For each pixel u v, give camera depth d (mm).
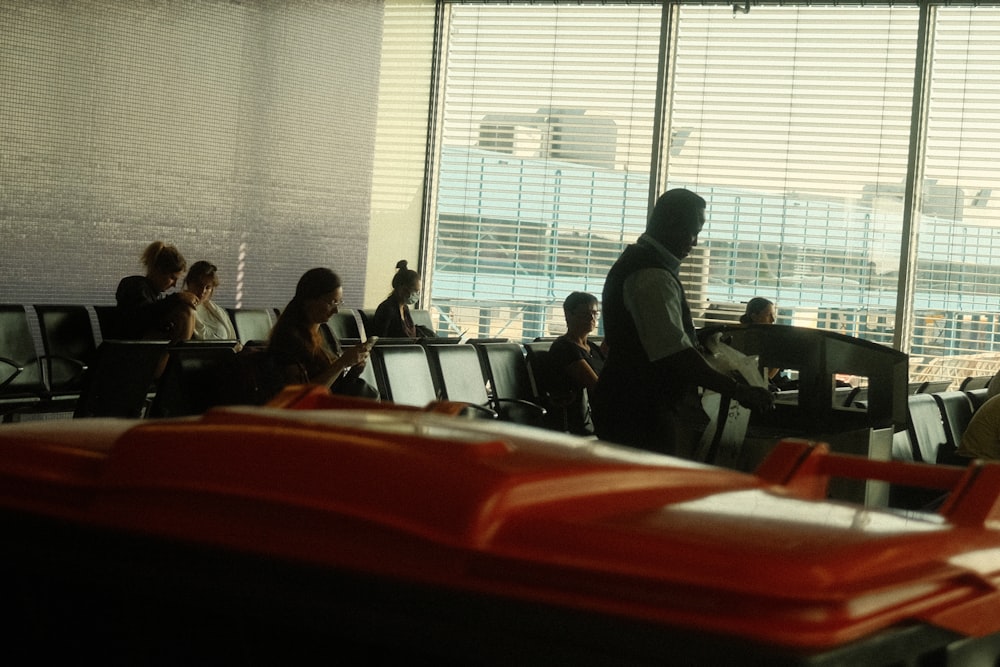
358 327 8961
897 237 10219
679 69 10844
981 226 9992
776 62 10523
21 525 866
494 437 876
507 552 728
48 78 8125
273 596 774
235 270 9766
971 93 9977
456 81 11617
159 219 9047
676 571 702
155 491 825
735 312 10688
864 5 10234
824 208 10430
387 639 747
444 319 11734
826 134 10406
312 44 10336
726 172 10719
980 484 909
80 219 8414
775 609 683
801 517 816
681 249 3658
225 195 9617
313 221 10477
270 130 9992
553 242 11352
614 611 705
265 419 863
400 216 11531
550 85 11297
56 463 884
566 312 6621
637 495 835
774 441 3855
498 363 6836
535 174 11398
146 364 5441
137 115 8812
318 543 770
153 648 822
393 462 775
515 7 11383
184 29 9156
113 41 8586
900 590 741
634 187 11039
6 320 6582
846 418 3895
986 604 799
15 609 866
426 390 6199
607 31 11086
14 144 7918
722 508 825
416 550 748
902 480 1034
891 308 10250
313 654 776
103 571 827
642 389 3643
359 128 10867
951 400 6383
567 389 6527
